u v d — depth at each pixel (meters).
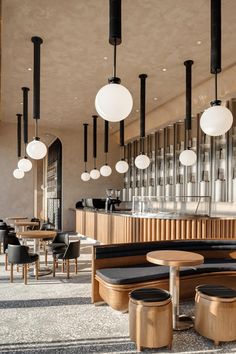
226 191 7.88
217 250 5.25
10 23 5.10
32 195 12.60
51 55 6.30
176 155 9.86
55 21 5.07
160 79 7.53
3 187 12.27
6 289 5.21
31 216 12.55
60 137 13.20
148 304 3.20
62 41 5.71
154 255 3.96
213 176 8.34
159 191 10.72
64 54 6.25
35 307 4.36
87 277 5.99
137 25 5.16
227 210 7.86
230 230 6.33
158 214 7.28
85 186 13.39
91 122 12.05
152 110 10.23
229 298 3.37
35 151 5.93
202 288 3.65
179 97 8.78
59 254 5.99
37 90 5.63
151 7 4.68
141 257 4.88
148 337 3.17
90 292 5.07
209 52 6.09
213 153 8.33
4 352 3.09
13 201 12.37
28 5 4.64
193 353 3.16
